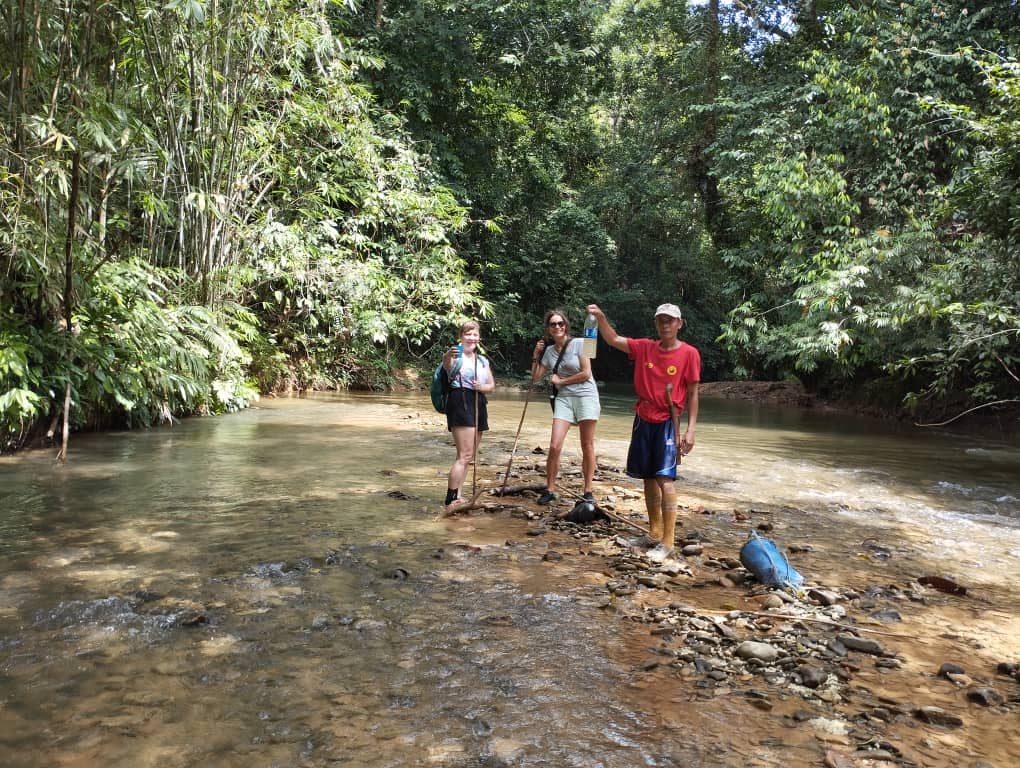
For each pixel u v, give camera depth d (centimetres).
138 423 983
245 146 1259
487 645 322
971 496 718
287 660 299
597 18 2297
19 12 714
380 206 1689
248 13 1103
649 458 493
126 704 260
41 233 764
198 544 457
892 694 291
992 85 1044
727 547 506
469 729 251
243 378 1336
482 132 2244
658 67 2500
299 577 402
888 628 364
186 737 239
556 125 2552
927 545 529
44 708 255
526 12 2086
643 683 291
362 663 299
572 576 426
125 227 1045
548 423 1227
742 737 252
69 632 320
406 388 1959
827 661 320
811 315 1445
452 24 1997
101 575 394
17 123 735
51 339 818
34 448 789
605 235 2617
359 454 829
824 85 1466
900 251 1266
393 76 1927
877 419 1577
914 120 1394
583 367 614
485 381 587
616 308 2967
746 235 1919
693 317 3136
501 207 2225
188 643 313
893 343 1384
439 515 557
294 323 1680
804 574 446
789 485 752
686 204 2972
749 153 1634
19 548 438
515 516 572
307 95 1450
